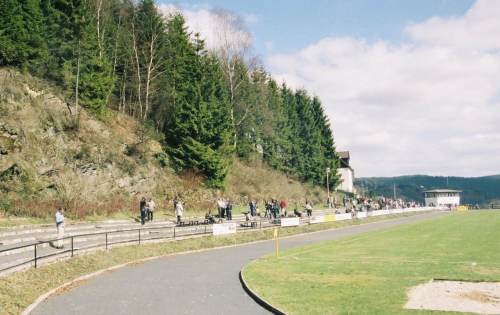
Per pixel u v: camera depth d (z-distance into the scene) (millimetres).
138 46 65312
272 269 25406
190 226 42188
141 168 49500
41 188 37719
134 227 38969
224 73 68750
